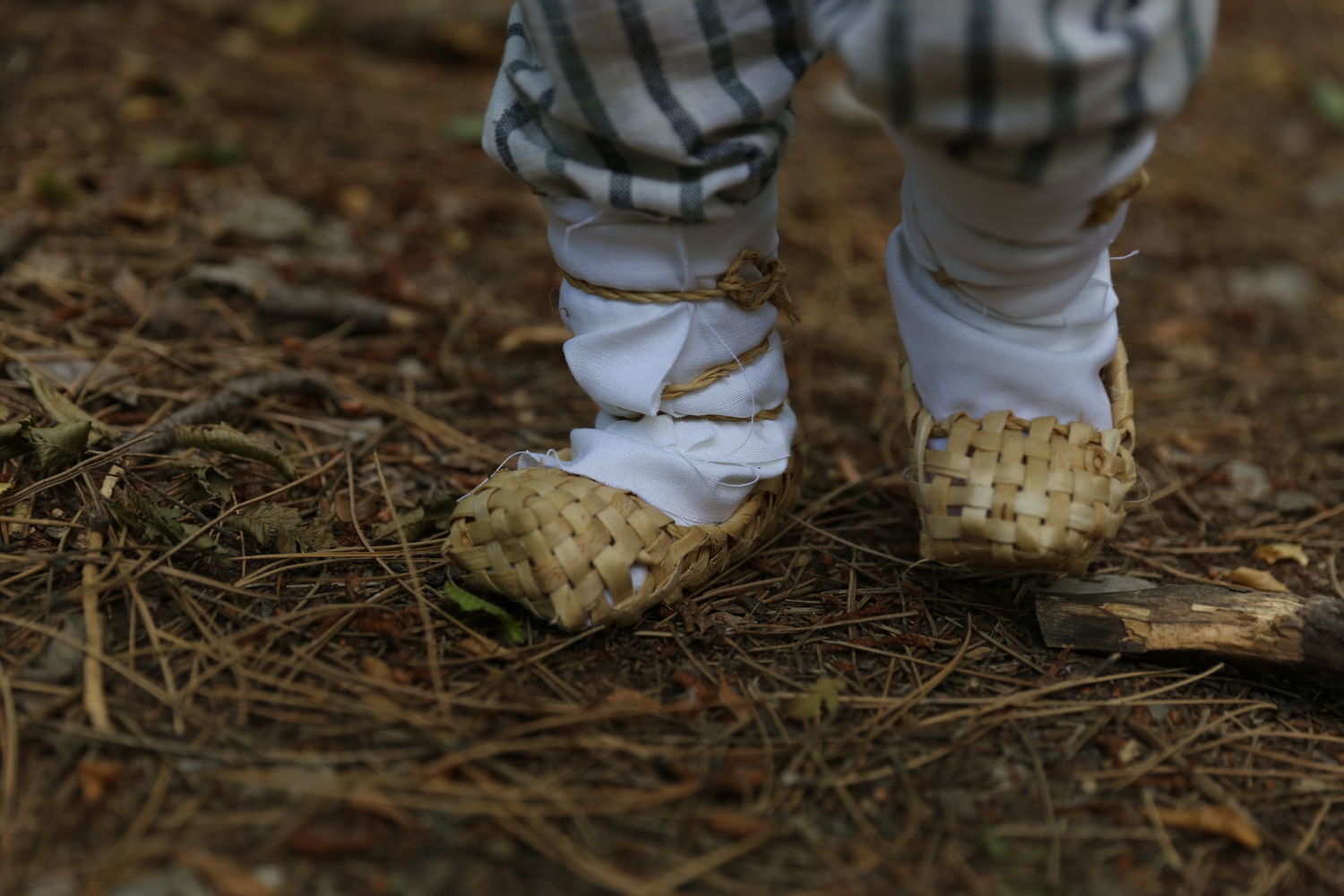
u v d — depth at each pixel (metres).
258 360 1.01
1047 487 0.79
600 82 0.76
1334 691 0.82
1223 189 1.54
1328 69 2.00
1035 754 0.79
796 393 1.09
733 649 0.83
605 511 0.80
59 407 0.90
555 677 0.80
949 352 0.81
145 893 0.71
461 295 1.15
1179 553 0.93
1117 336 0.83
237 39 1.55
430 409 1.01
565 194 0.81
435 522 0.88
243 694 0.78
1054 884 0.74
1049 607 0.85
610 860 0.73
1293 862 0.76
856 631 0.85
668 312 0.81
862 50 0.72
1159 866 0.75
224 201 1.17
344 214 1.21
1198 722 0.82
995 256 0.78
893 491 0.97
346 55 1.61
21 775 0.74
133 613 0.80
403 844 0.73
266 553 0.86
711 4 0.76
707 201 0.79
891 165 1.54
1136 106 0.73
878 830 0.75
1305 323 1.23
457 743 0.77
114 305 1.04
